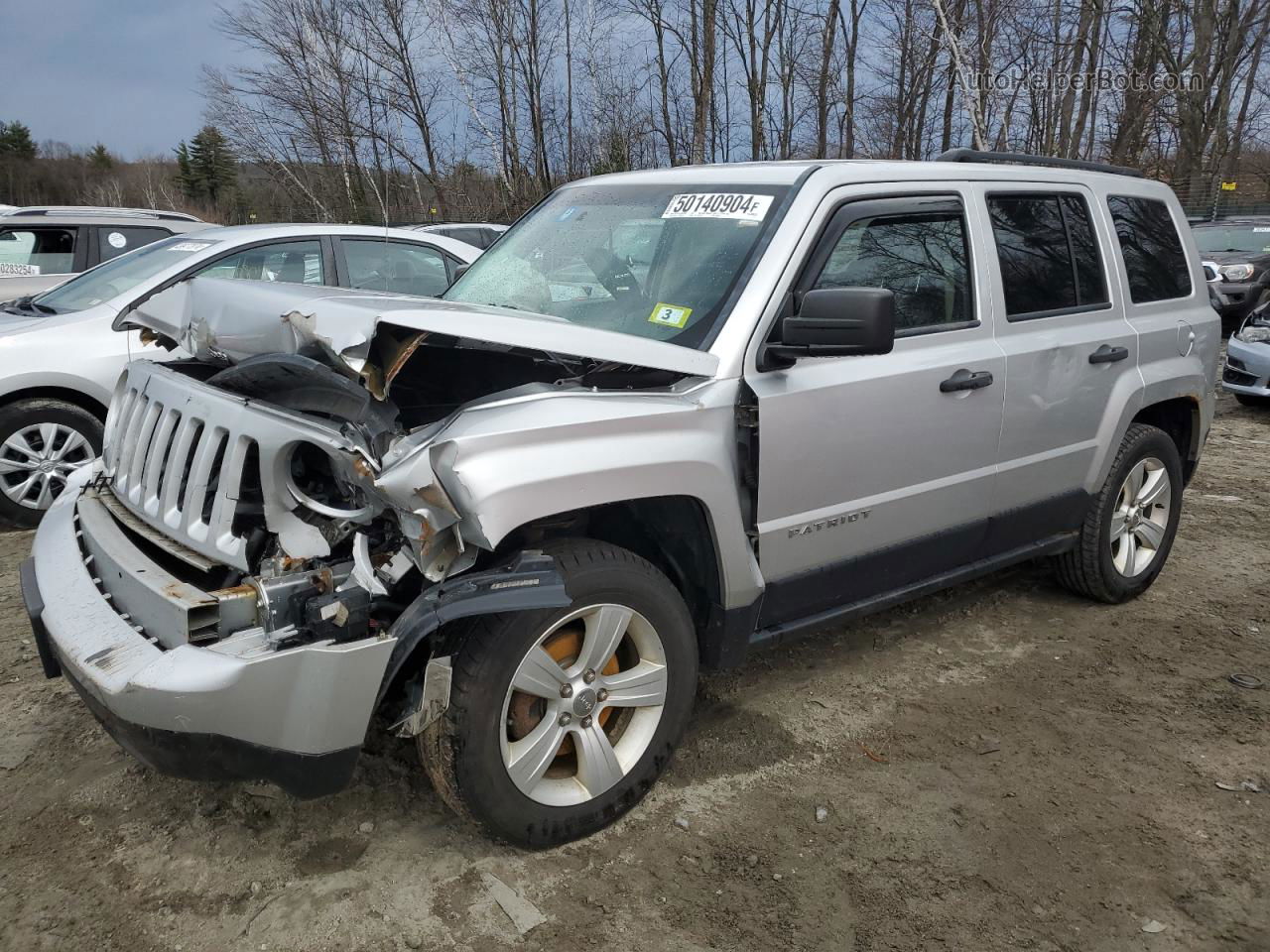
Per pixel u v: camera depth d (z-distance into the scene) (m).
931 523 3.71
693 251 3.38
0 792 3.15
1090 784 3.26
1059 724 3.65
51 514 3.29
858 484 3.39
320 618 2.41
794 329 2.93
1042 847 2.93
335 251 6.73
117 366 5.98
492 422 2.53
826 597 3.47
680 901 2.67
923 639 4.39
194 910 2.62
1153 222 4.83
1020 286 4.01
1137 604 4.81
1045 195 4.22
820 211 3.30
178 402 2.90
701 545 3.05
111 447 3.35
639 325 3.27
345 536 2.65
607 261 3.59
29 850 2.87
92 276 6.70
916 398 3.50
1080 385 4.20
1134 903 2.69
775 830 2.98
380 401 2.54
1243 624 4.58
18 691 3.84
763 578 3.21
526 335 2.58
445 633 2.64
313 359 2.60
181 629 2.40
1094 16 18.27
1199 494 6.84
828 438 3.25
